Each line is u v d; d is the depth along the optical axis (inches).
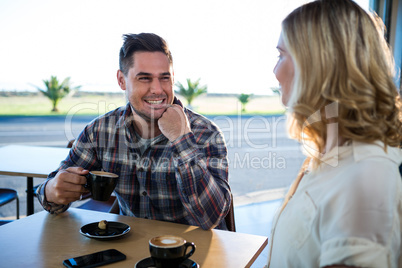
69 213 47.5
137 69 50.0
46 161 79.7
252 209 128.2
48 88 706.8
